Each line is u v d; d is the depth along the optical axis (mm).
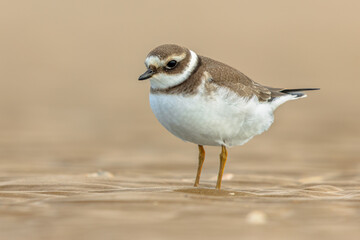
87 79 28172
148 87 26172
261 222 5488
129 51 35062
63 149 13234
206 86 7559
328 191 7781
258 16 42156
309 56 33719
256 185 8844
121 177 9352
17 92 23984
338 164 11328
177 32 37938
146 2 43594
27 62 31984
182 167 11148
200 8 42812
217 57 32125
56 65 31641
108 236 4980
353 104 21578
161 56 7559
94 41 36781
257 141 14672
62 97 23000
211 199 6672
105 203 6281
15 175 9570
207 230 5188
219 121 7668
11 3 41844
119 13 41656
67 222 5465
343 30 39562
